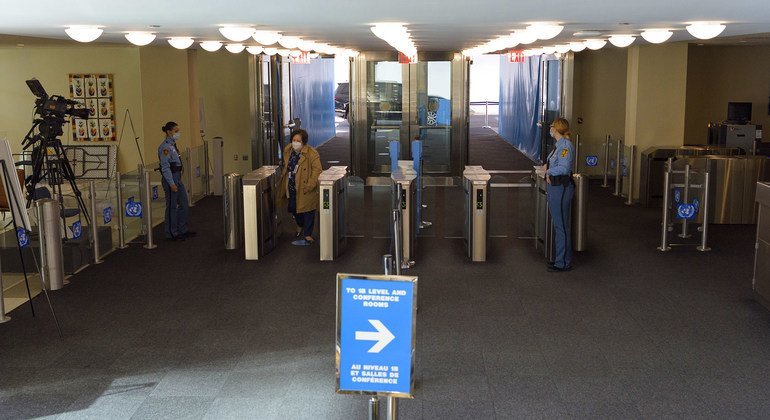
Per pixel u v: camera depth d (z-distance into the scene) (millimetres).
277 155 18562
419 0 5215
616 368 6691
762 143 17812
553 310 8336
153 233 12477
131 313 8281
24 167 15078
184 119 17453
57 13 6219
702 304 8531
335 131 31828
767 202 8109
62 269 9273
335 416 5781
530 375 6539
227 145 17797
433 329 7723
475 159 22438
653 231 12477
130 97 16500
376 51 17609
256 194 10547
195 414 5824
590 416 5758
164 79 16969
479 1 5297
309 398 6098
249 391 6246
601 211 14289
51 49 16391
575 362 6832
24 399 6105
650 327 7770
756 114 18812
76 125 16578
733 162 12969
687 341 7359
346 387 4508
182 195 11914
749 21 7590
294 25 7961
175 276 9805
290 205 11836
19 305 8555
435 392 6191
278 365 6801
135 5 5570
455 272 9969
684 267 10164
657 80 15227
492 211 12219
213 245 11570
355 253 11039
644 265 10266
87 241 10375
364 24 7895
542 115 19375
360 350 4477
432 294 8961
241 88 17578
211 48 11383
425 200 12203
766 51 18547
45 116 11562
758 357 6941
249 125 17688
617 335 7539
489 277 9711
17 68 16531
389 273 4996
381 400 6062
